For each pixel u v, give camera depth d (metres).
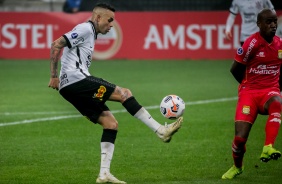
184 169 26.95
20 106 45.59
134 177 25.52
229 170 25.20
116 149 31.27
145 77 61.91
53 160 28.83
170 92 52.34
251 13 43.53
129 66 70.94
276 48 24.27
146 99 48.72
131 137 34.34
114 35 77.44
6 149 31.30
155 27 76.88
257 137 34.34
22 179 25.12
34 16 77.75
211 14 75.56
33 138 34.12
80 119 40.19
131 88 54.56
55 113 42.53
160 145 32.22
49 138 34.12
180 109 24.61
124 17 77.25
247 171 26.42
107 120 24.27
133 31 77.25
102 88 23.81
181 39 76.56
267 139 23.28
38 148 31.53
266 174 25.86
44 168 27.19
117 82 58.31
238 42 75.31
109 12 24.22
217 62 73.69
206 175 25.78
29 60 77.56
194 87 55.22
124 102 23.89
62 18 77.19
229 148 31.38
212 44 75.94
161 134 23.75
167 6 84.12
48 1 93.94
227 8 82.94
